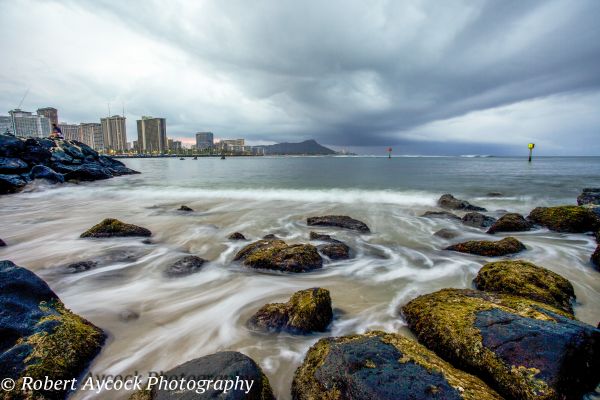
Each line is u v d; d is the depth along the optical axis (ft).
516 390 10.14
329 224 37.78
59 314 13.88
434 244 31.42
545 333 11.41
